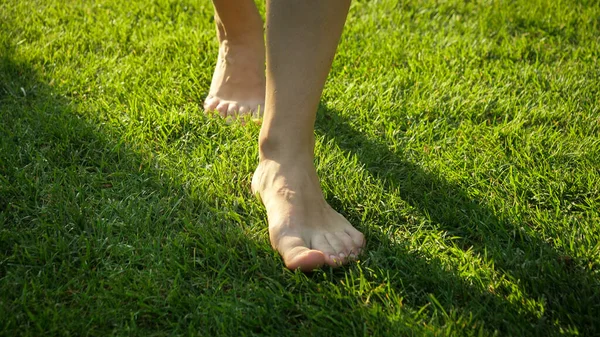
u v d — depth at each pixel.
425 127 1.28
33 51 1.44
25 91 1.33
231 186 1.13
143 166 1.17
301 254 0.98
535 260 1.01
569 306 0.94
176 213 1.08
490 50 1.52
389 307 0.94
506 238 1.05
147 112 1.28
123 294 0.95
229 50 1.30
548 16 1.65
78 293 0.95
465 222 1.08
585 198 1.12
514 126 1.27
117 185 1.12
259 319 0.92
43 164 1.15
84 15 1.61
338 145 1.23
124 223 1.05
